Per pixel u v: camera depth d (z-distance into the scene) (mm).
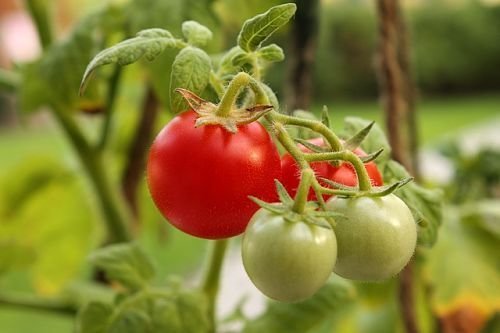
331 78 4129
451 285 488
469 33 4289
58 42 425
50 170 608
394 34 426
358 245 267
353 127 338
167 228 676
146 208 654
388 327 555
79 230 628
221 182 276
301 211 263
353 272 271
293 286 262
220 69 316
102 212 493
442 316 488
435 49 4297
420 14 4238
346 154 270
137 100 622
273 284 263
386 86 430
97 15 421
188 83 294
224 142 277
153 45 299
